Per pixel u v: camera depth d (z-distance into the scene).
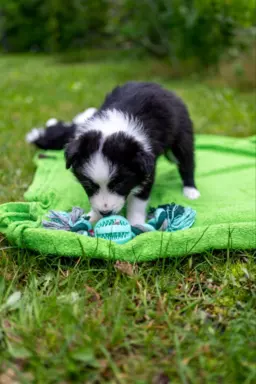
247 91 2.46
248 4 2.22
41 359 0.78
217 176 1.36
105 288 0.92
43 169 1.38
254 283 0.94
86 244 0.98
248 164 1.41
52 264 0.98
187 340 0.81
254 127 1.78
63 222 1.06
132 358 0.79
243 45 2.78
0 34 5.57
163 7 2.99
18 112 2.11
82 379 0.76
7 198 1.23
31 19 5.44
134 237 1.03
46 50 5.39
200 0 2.38
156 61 3.41
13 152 1.55
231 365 0.77
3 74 3.43
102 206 1.03
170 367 0.78
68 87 2.73
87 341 0.80
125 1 3.15
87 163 1.03
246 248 1.01
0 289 0.90
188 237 1.00
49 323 0.83
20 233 0.99
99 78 3.07
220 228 1.02
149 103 1.17
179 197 1.24
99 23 4.89
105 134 1.06
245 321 0.84
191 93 2.41
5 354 0.79
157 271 0.98
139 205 1.12
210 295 0.92
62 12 4.95
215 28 2.64
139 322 0.86
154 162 1.07
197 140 1.61
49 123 1.71
